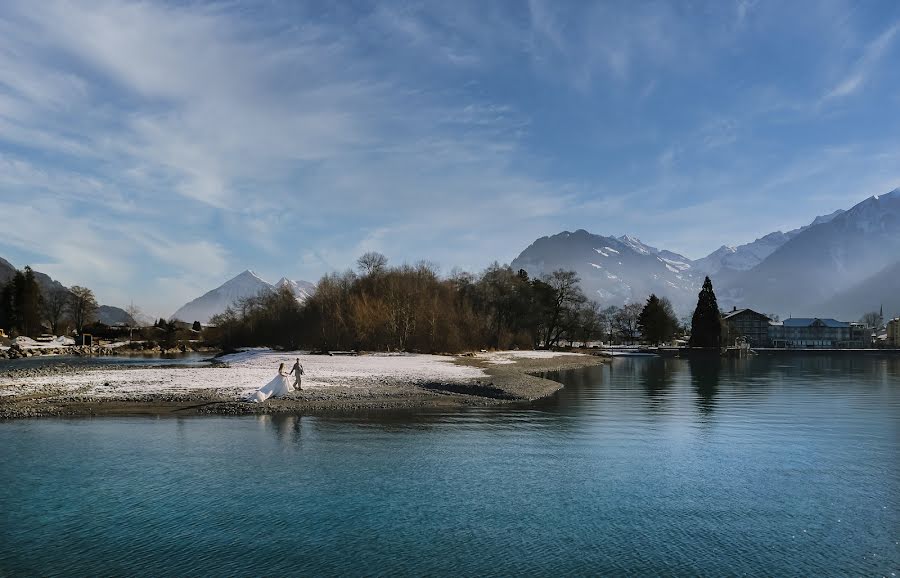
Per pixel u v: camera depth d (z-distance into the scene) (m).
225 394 38.94
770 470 21.61
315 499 17.86
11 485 19.03
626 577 12.92
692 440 27.12
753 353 161.25
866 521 16.34
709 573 13.13
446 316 97.75
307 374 53.34
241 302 152.25
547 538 15.02
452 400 39.88
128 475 20.23
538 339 143.62
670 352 153.00
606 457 23.44
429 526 15.77
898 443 26.58
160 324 185.88
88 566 13.27
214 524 15.80
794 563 13.64
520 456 23.47
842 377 74.12
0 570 13.04
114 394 38.59
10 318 157.62
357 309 96.19
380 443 25.66
